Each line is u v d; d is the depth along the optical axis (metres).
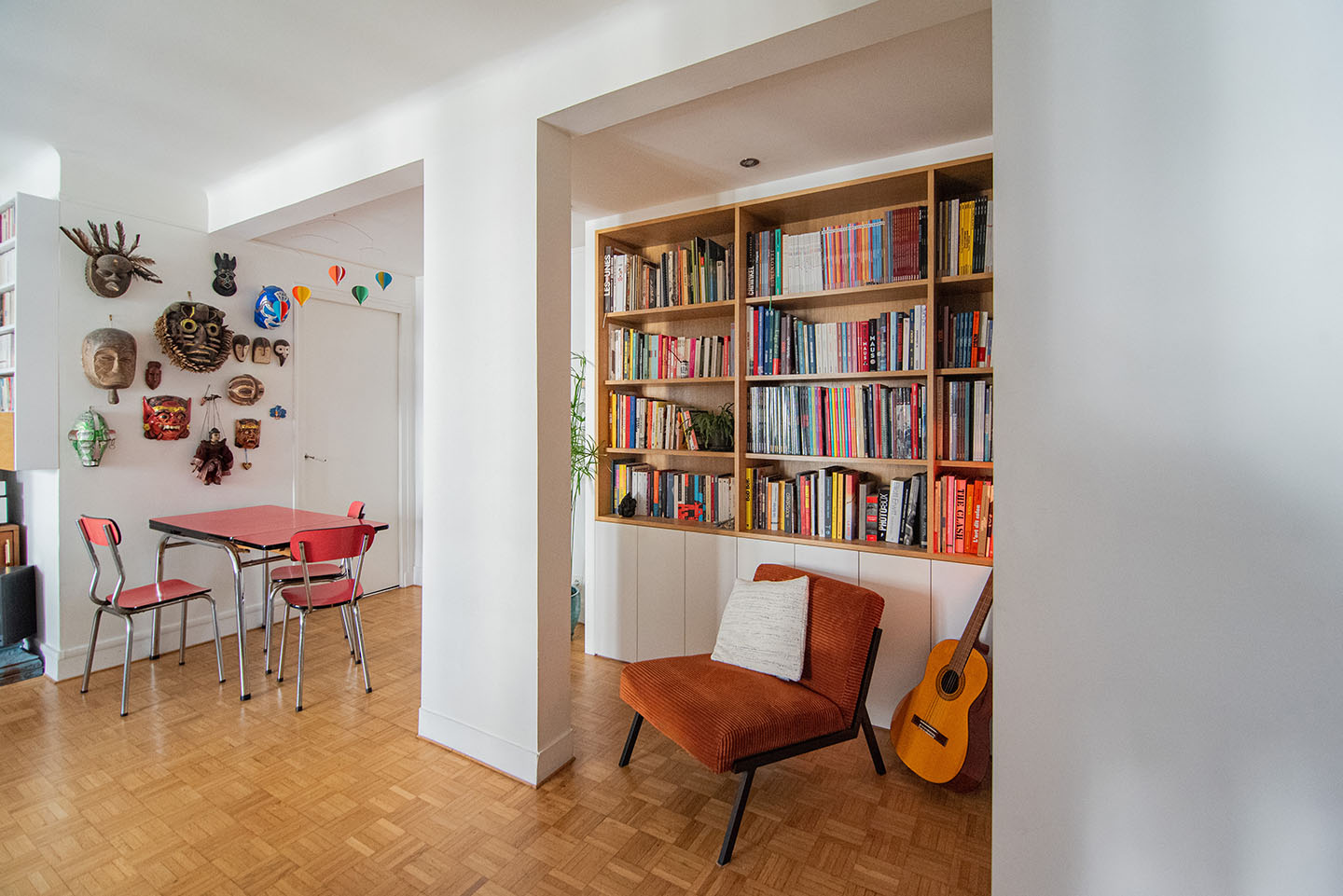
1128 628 0.69
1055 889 0.75
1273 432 0.61
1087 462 0.72
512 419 2.29
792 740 2.02
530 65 2.22
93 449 3.17
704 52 1.85
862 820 2.07
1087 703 0.72
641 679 2.29
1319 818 0.59
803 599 2.43
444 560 2.51
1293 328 0.60
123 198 3.32
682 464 3.64
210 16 1.98
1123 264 0.69
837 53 1.81
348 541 3.02
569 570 2.41
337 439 4.53
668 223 3.20
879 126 2.51
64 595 3.17
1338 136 0.58
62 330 3.13
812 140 2.63
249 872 1.82
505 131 2.29
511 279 2.29
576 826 2.03
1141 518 0.68
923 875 1.82
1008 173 0.77
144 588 3.12
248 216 3.40
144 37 2.10
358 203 3.14
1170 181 0.66
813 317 3.14
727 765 1.85
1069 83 0.73
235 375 3.87
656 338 3.39
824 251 2.88
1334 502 0.59
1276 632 0.61
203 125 2.74
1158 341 0.67
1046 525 0.74
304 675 3.27
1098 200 0.71
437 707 2.55
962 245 2.58
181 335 3.48
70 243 3.14
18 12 1.96
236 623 3.89
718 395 3.44
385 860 1.87
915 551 2.64
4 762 2.39
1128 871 0.70
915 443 2.69
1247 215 0.62
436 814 2.08
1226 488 0.64
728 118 2.45
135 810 2.10
